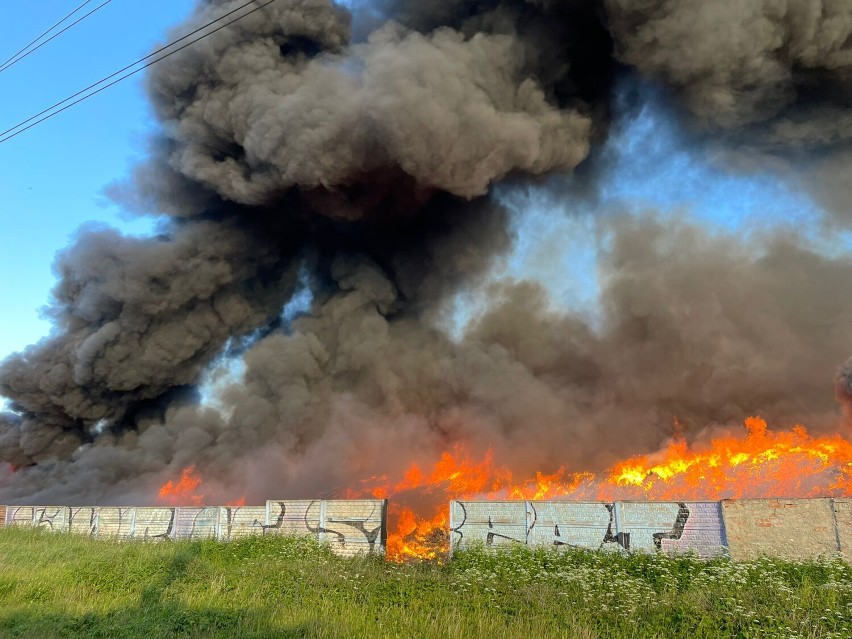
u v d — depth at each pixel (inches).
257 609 402.9
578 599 410.6
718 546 529.0
